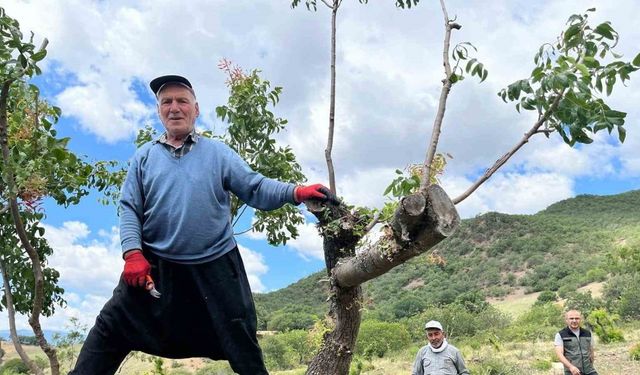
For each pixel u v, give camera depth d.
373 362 28.47
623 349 19.78
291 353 26.00
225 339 2.31
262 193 2.46
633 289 35.00
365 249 2.95
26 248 3.10
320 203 2.51
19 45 2.68
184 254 2.32
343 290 3.53
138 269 2.23
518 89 2.85
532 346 25.81
